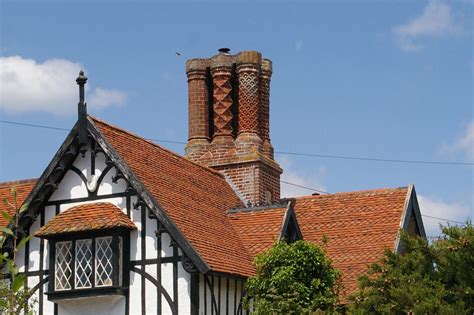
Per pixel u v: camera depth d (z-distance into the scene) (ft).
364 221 89.86
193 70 99.14
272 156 99.35
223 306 72.43
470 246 65.87
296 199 95.86
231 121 98.02
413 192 91.45
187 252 68.59
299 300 71.10
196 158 97.45
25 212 73.61
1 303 40.86
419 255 67.72
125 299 70.49
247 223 83.10
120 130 76.89
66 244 72.13
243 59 97.91
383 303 66.59
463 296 65.36
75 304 71.72
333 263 85.10
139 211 71.41
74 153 73.51
